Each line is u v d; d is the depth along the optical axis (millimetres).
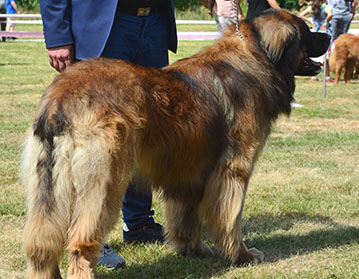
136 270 3875
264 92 3807
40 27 30000
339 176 6234
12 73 14852
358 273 3682
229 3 9289
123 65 3365
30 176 3096
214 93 3582
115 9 3842
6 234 4469
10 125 8523
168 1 4184
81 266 3025
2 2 24031
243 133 3676
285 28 3869
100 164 2994
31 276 3070
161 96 3346
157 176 3545
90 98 3068
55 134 2990
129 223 4387
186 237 4105
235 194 3707
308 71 4160
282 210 5141
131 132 3139
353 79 15234
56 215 3012
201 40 24844
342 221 4891
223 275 3748
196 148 3521
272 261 4012
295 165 6699
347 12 14844
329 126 8977
